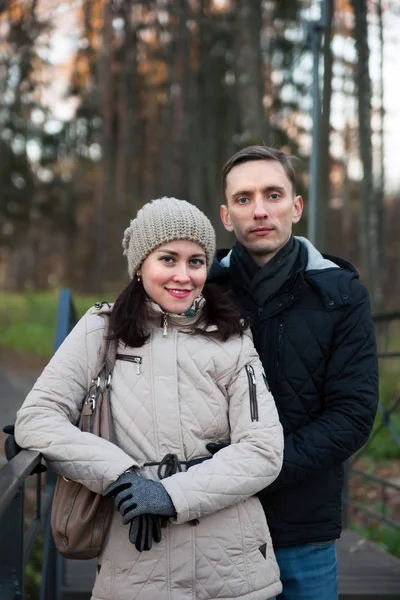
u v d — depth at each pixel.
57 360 1.92
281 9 17.14
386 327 4.06
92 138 27.16
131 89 21.00
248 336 2.02
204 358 1.90
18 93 20.14
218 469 1.78
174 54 19.44
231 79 19.95
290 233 2.25
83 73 22.33
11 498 1.44
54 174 27.80
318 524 2.20
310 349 2.17
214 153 20.52
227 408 1.92
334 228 31.08
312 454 2.07
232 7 14.88
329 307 2.17
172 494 1.73
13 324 14.52
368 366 2.16
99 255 29.05
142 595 1.80
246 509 1.90
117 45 19.73
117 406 1.87
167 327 1.93
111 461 1.76
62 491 1.88
